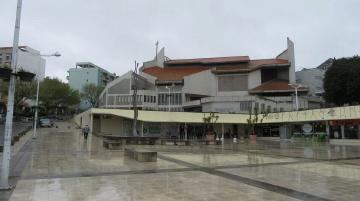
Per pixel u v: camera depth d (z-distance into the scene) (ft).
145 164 50.29
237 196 28.50
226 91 249.96
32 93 229.04
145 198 27.55
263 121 169.48
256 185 33.55
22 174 39.11
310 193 29.86
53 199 26.96
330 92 202.49
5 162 30.76
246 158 61.57
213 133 158.30
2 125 170.91
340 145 110.01
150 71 278.05
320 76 273.75
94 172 41.42
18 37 32.78
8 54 302.25
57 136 122.42
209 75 254.27
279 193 29.78
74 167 45.62
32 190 30.27
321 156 65.87
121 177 37.88
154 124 161.99
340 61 201.77
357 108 121.08
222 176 39.29
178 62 287.28
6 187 30.37
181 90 243.81
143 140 104.47
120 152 69.77
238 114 169.99
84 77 376.68
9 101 31.76
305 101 217.97
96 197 27.76
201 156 65.36
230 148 92.17
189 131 168.04
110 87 241.35
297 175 40.37
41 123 194.29
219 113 166.09
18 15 32.83
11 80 32.09
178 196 28.35
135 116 128.26
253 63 275.18
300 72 286.05
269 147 97.81
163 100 243.81
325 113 135.13
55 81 281.95
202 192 30.01
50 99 275.80
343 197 28.37
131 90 238.27
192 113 160.56
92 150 73.36
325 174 41.32
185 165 49.62
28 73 32.91
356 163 53.72
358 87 187.42
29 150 69.46
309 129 150.92
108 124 167.73
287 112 156.87
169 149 85.30
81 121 204.85
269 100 205.26
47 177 37.29
